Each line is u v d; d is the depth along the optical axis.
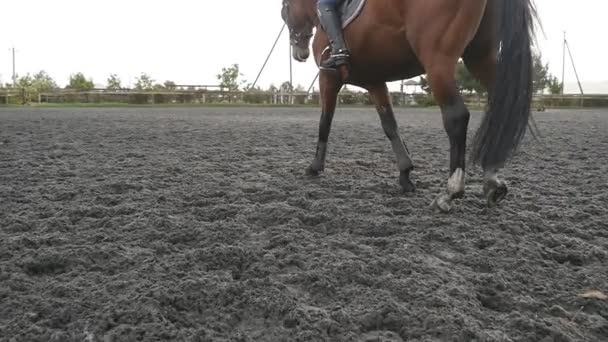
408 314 2.65
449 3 4.00
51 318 2.61
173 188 5.62
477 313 2.69
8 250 3.57
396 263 3.30
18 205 4.87
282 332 2.51
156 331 2.46
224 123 16.97
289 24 6.43
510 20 4.00
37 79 54.00
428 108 38.53
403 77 4.96
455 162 4.35
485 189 4.53
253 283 2.99
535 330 2.52
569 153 9.30
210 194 5.27
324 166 6.88
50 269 3.34
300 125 16.14
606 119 22.20
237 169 7.00
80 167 7.14
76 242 3.76
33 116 20.77
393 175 6.62
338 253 3.49
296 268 3.29
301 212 4.44
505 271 3.28
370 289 2.94
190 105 38.78
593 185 6.06
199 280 2.98
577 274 3.28
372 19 4.52
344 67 5.04
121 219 4.32
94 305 2.74
